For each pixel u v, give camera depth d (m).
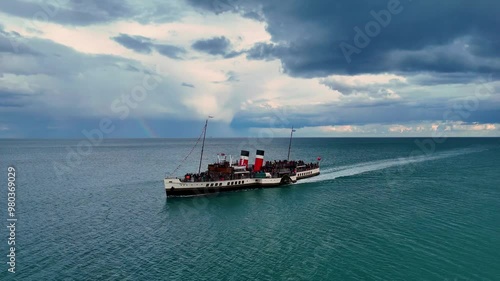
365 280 34.84
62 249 44.16
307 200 72.12
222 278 35.69
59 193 82.56
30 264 39.56
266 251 42.91
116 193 81.75
